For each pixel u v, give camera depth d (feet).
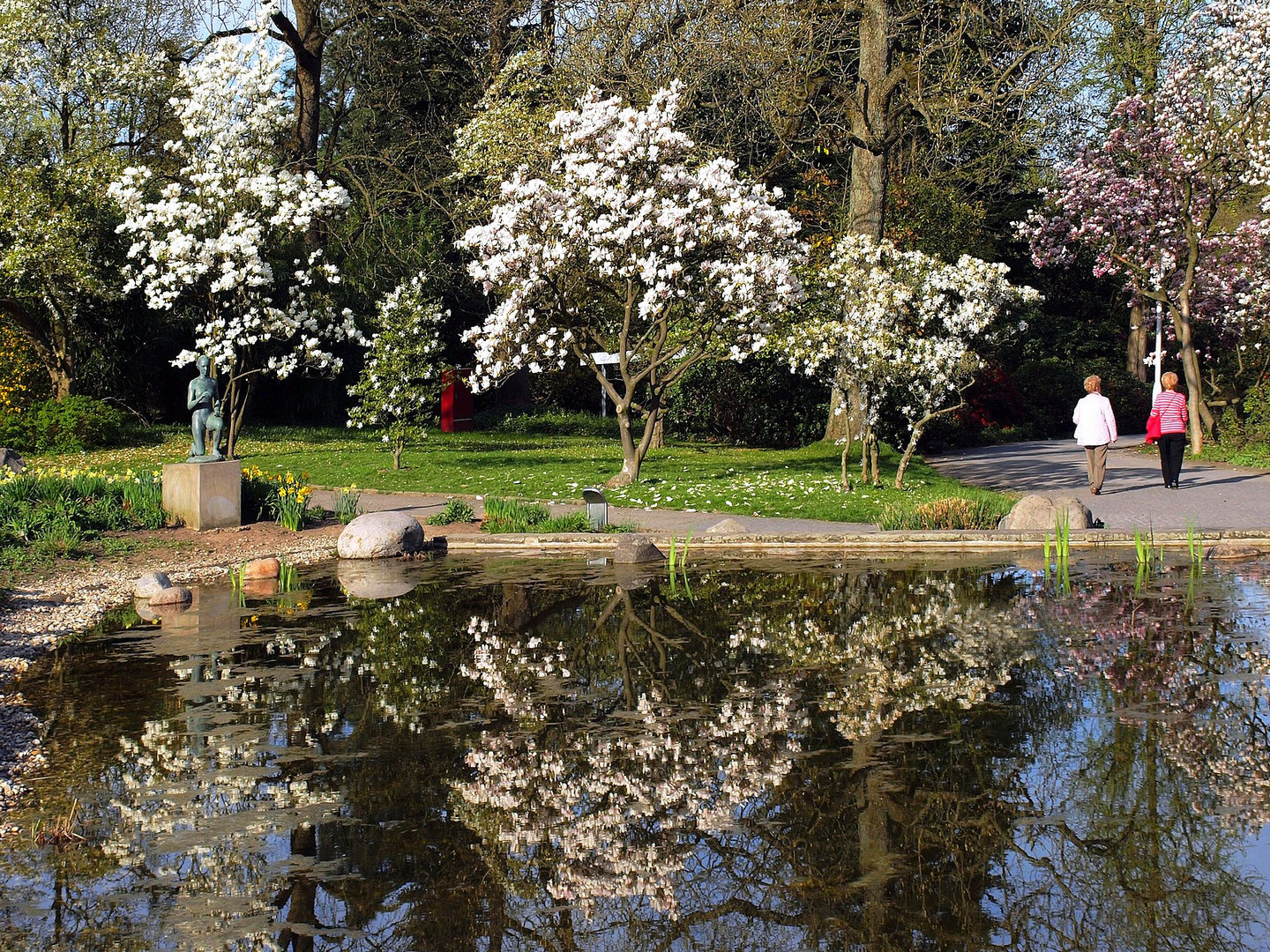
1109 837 14.85
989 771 17.17
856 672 22.86
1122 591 30.14
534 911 13.21
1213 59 71.46
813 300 58.54
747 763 17.78
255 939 12.50
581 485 55.52
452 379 90.94
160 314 83.61
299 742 19.08
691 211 52.65
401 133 101.65
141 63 78.13
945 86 70.95
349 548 39.11
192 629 27.89
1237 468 63.41
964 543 38.93
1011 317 102.06
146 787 17.04
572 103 79.92
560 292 54.13
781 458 66.13
